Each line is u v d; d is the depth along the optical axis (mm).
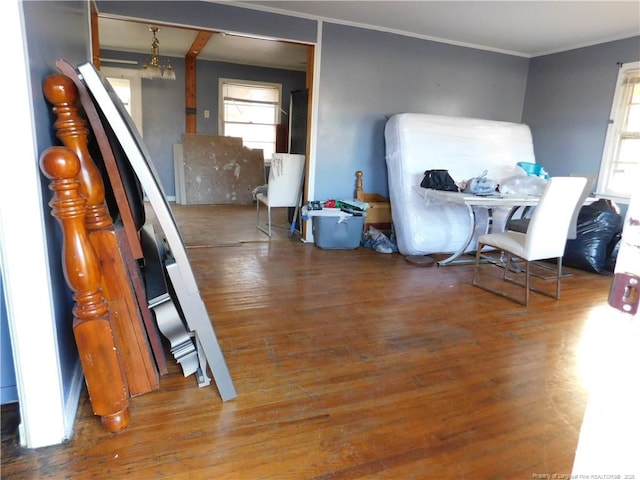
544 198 2779
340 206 4535
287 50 6613
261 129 8188
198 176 7410
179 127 7508
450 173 4414
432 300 3023
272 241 4703
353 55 4566
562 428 1633
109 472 1317
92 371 1411
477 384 1931
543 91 5387
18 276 1284
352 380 1923
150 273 1894
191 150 7355
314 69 4418
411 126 4355
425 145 4355
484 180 3779
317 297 2988
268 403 1722
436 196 3812
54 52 1614
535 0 3598
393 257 4250
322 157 4684
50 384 1381
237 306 2756
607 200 4188
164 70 6566
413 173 4273
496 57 5332
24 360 1337
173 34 5824
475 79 5273
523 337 2455
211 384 1836
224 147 7543
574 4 3646
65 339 1542
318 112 4555
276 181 4660
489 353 2240
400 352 2213
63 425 1429
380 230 4891
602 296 3271
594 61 4773
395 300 2992
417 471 1383
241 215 6336
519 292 3273
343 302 2908
